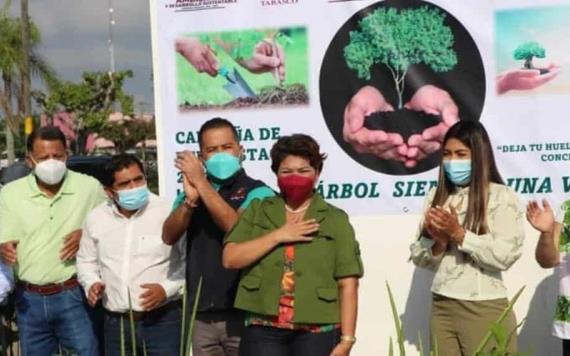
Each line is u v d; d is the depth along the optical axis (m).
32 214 4.53
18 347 5.18
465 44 4.79
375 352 4.96
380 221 4.94
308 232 3.56
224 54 5.10
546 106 4.70
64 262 4.54
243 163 5.09
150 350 4.21
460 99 4.81
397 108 4.89
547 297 4.72
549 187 4.71
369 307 4.97
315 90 4.99
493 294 3.91
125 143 33.81
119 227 4.23
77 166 9.77
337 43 4.95
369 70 4.92
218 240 4.04
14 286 4.59
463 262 3.94
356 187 4.96
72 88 32.38
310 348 3.54
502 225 3.89
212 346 4.11
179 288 4.18
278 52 5.03
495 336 2.85
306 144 3.62
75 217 4.57
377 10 4.89
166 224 4.00
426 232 4.07
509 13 4.73
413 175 4.89
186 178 3.89
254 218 3.75
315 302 3.53
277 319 3.57
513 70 4.73
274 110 5.05
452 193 4.04
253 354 3.63
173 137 5.19
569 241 4.05
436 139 4.84
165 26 5.16
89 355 4.58
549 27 4.68
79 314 4.57
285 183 3.61
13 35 23.98
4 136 32.81
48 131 4.45
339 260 3.57
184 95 5.16
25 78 24.03
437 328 4.04
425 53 4.84
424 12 4.83
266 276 3.58
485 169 3.89
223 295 4.00
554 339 4.72
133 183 4.12
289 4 5.00
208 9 5.10
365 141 4.94
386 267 4.93
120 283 4.18
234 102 5.10
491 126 4.78
